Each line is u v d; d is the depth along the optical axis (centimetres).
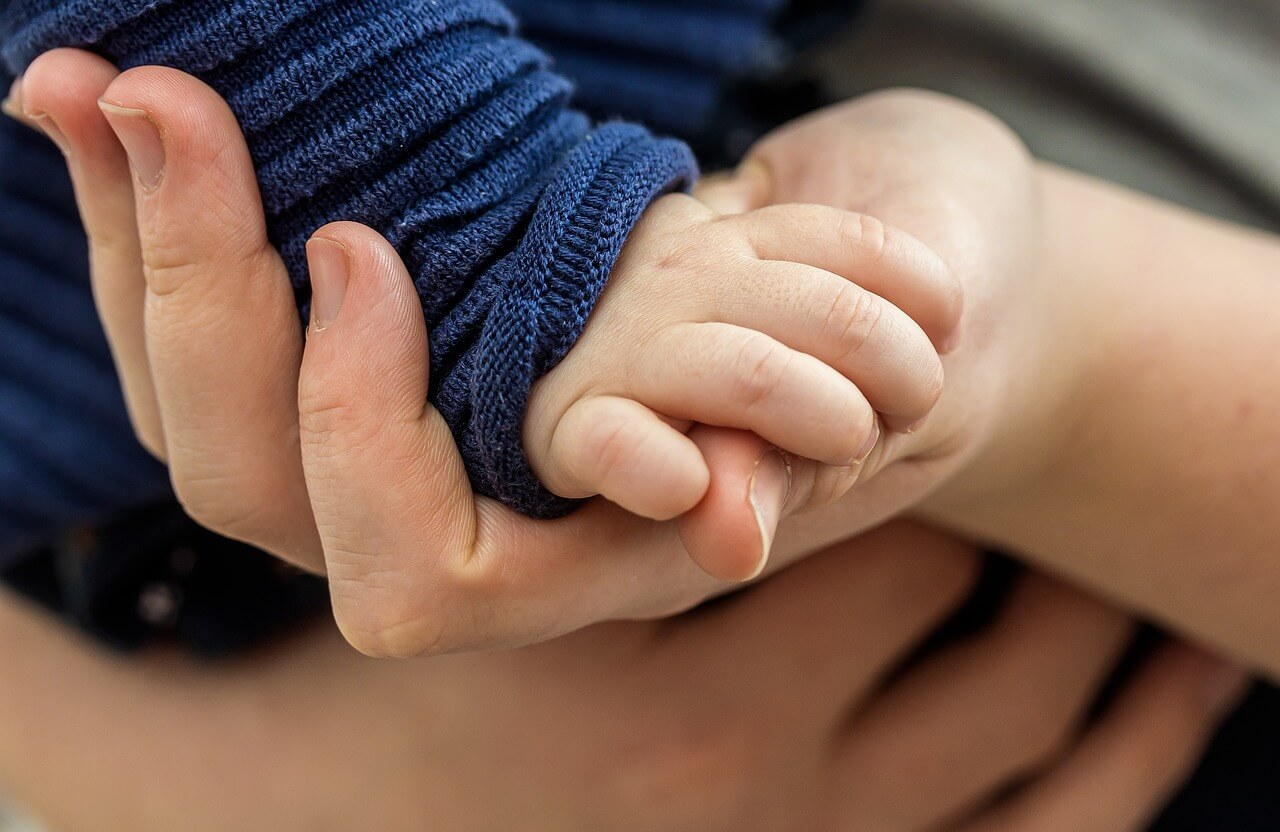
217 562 43
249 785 42
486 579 33
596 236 32
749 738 42
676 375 32
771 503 32
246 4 33
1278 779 45
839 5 47
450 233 33
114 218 34
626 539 33
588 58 42
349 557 33
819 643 43
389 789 42
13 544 42
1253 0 48
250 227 33
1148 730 43
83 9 33
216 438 34
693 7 42
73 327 41
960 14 49
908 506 36
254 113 33
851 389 31
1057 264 39
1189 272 40
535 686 42
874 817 42
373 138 33
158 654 45
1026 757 43
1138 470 39
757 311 32
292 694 43
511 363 32
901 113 39
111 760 43
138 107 32
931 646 44
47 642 46
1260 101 47
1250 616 40
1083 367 39
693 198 34
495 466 33
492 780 42
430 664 43
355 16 33
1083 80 48
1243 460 39
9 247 40
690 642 42
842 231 33
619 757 42
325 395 33
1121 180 47
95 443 41
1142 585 41
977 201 36
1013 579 44
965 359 35
